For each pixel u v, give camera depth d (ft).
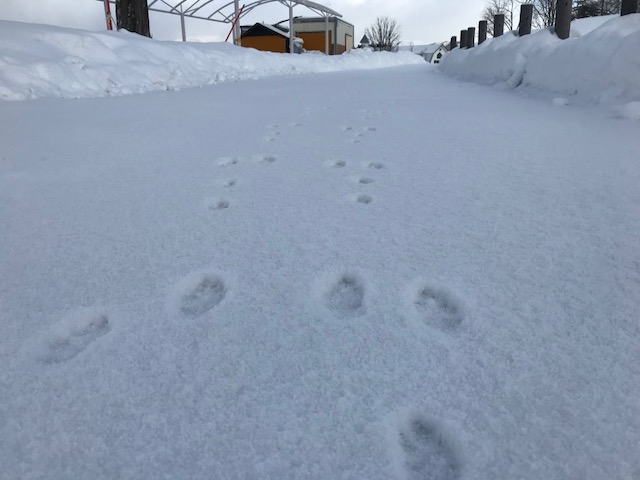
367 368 2.77
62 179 6.40
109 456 2.30
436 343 2.95
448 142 7.77
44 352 3.08
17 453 2.33
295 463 2.22
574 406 2.44
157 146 8.25
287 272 3.83
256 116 11.39
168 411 2.55
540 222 4.47
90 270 3.97
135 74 19.74
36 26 18.28
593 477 2.07
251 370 2.80
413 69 39.88
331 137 8.64
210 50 29.22
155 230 4.70
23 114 11.81
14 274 3.93
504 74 16.34
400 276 3.69
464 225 4.51
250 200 5.45
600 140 7.30
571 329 3.00
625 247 3.92
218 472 2.19
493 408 2.45
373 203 5.20
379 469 2.18
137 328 3.23
